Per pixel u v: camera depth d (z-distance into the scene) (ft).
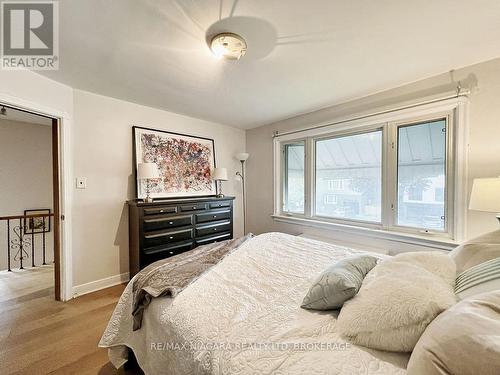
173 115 10.86
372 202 9.16
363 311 2.81
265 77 7.34
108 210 8.96
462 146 6.81
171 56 6.14
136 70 6.85
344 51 5.98
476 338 1.73
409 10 4.58
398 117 8.07
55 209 7.94
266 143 12.85
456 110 6.92
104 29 5.08
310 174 10.95
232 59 6.14
